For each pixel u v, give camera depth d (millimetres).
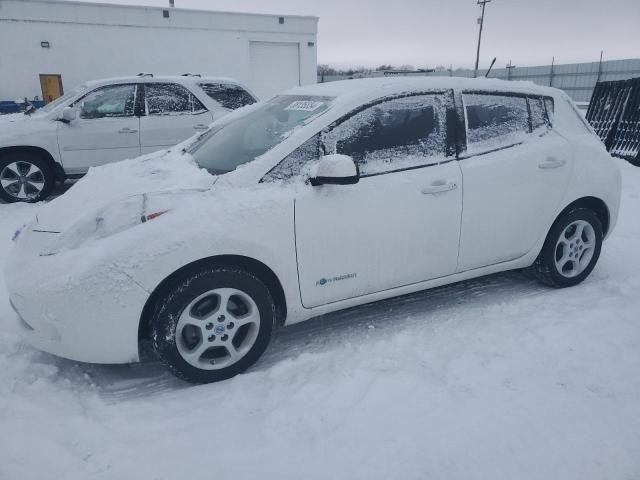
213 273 2717
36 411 2539
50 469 2160
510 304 3717
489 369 2867
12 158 6930
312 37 17781
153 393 2791
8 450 2246
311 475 2137
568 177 3754
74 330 2574
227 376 2883
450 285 4195
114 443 2336
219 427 2455
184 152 3816
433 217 3277
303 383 2791
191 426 2469
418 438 2338
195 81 7695
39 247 2770
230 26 16469
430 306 3795
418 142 3293
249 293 2832
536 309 3629
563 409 2518
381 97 3209
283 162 2953
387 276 3238
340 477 2123
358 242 3078
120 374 2990
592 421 2430
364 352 3115
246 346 2910
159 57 15883
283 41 17391
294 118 3305
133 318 2605
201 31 16141
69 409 2592
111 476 2131
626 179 7984
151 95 7430
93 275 2545
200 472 2160
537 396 2621
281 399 2666
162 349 2689
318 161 3018
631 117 9977
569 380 2752
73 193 3203
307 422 2471
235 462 2219
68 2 14492
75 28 14758
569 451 2244
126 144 7328
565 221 3832
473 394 2648
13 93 14641
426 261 3344
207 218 2707
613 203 4008
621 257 4664
